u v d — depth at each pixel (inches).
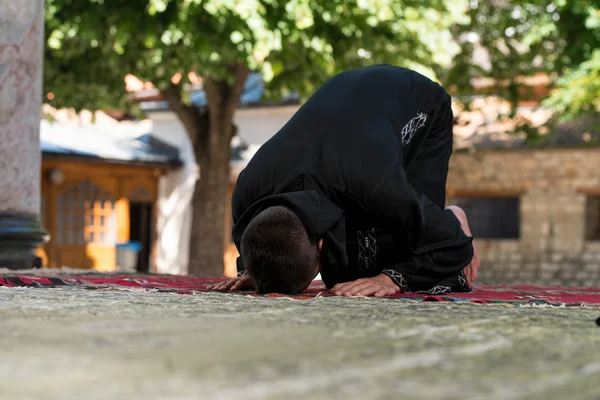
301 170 138.8
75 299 106.7
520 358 55.9
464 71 617.6
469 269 165.2
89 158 823.1
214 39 437.4
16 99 261.4
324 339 65.3
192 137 621.9
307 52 475.2
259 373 48.4
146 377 46.9
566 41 579.2
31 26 268.1
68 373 48.1
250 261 133.4
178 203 925.8
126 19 442.6
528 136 633.6
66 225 866.1
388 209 136.2
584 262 751.1
